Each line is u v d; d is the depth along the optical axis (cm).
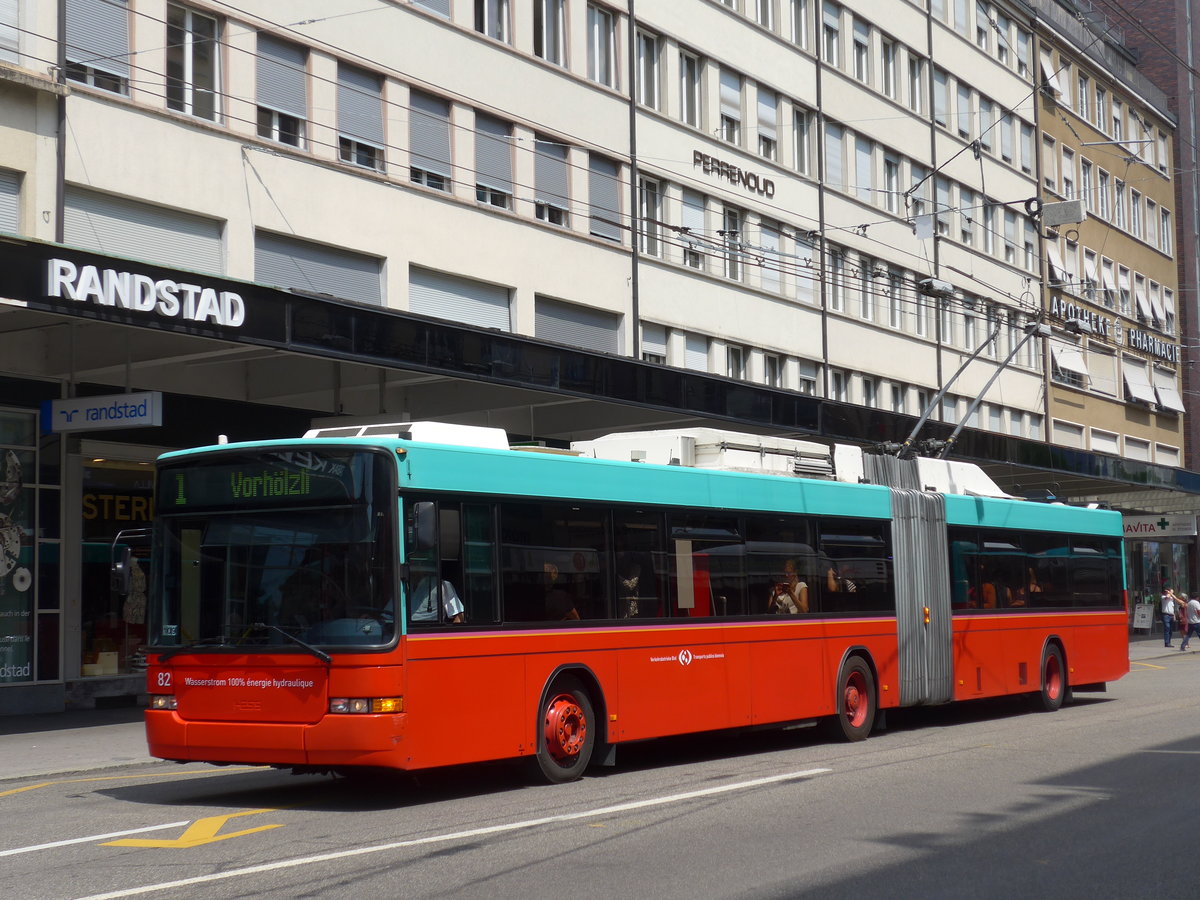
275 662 1072
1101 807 1063
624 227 3003
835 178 3831
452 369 2103
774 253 3503
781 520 1535
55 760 1497
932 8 4400
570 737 1227
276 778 1343
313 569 1078
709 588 1408
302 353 1875
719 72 3378
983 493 1994
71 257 1578
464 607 1123
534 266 2731
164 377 2164
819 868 820
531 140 2756
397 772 1327
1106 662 2214
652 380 2530
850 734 1605
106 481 2123
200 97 2123
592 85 2923
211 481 1133
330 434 1186
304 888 761
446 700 1092
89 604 2091
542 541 1212
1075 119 5300
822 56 3809
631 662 1294
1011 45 4897
